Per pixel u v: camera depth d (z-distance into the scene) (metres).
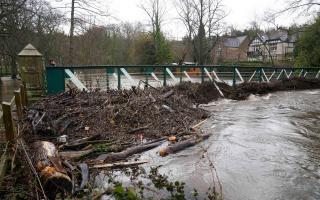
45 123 7.35
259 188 5.33
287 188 5.34
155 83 15.48
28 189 4.64
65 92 10.98
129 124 8.66
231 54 70.06
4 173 4.93
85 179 5.29
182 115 10.35
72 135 7.51
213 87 16.38
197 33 41.72
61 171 4.93
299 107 14.42
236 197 4.99
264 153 7.15
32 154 5.36
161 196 4.89
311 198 4.98
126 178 5.60
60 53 34.06
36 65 11.12
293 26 35.06
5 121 5.45
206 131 9.00
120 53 50.34
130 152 6.84
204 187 5.31
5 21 20.80
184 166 6.27
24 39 23.25
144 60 45.41
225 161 6.59
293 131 9.34
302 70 24.92
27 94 10.48
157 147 7.41
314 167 6.31
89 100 10.03
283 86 21.95
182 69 17.42
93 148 6.86
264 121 10.82
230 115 11.91
